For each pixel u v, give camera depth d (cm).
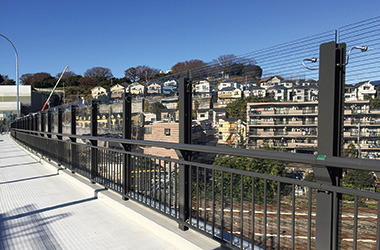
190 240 270
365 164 146
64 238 305
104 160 488
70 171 669
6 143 1847
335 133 176
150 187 351
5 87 7156
